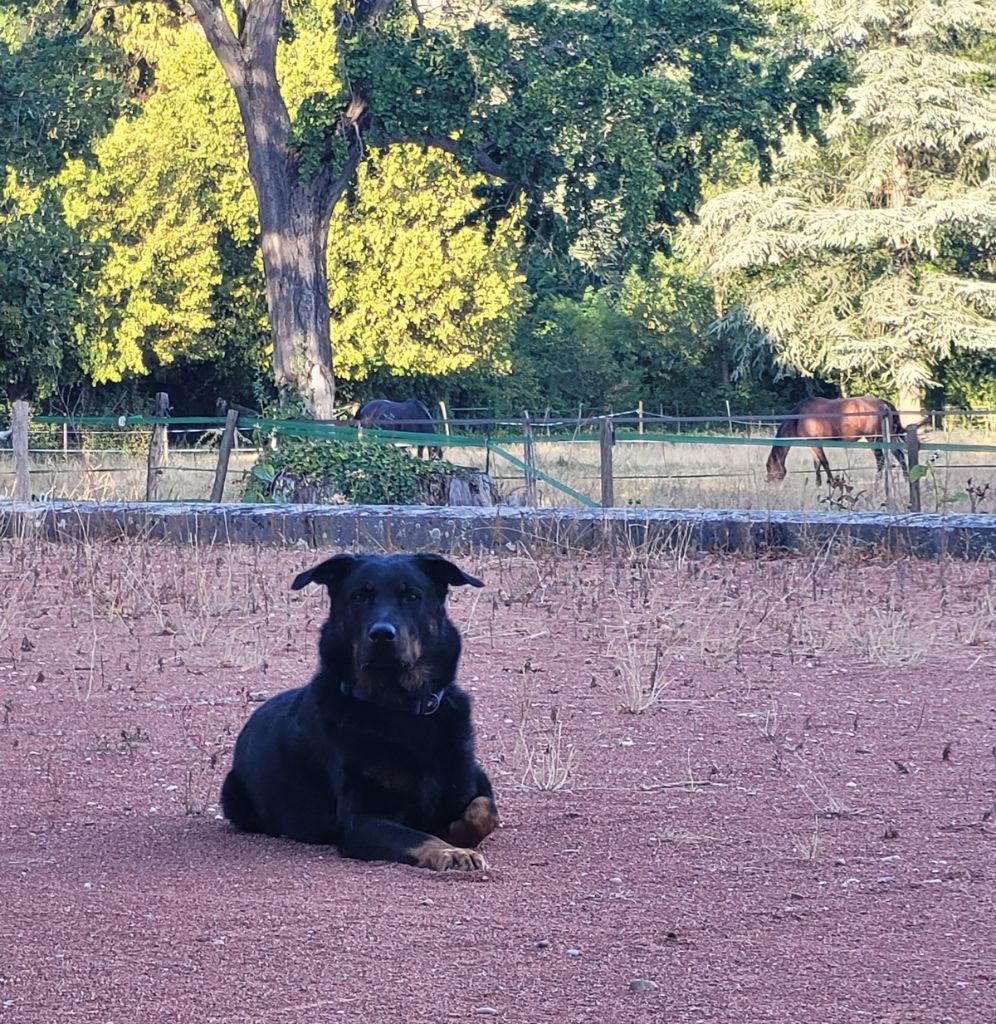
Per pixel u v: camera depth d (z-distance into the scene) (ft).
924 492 68.18
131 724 26.89
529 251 161.58
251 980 14.06
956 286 154.81
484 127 92.07
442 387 172.35
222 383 169.27
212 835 19.95
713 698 28.89
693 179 99.09
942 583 42.57
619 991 13.78
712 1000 13.55
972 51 166.20
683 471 91.35
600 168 93.45
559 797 21.86
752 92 96.37
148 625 37.47
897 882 17.37
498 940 15.24
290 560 49.98
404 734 18.67
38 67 85.92
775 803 21.35
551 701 28.76
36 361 85.61
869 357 153.58
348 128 94.32
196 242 141.69
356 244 143.02
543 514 54.13
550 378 183.73
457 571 19.26
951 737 25.44
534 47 93.40
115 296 135.33
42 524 56.54
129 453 93.97
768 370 179.93
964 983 13.93
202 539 55.98
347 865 18.26
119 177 137.69
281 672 31.71
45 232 82.17
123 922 15.81
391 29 91.20
